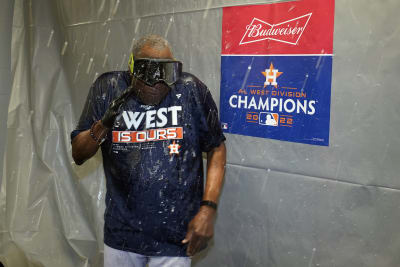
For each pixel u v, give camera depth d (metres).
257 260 2.31
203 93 2.01
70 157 3.14
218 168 2.05
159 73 1.83
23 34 3.24
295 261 2.15
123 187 2.00
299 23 1.98
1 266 3.31
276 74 2.10
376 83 1.79
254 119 2.22
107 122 1.87
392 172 1.79
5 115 3.35
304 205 2.09
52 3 3.14
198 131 2.01
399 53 1.72
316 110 1.98
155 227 1.98
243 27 2.20
